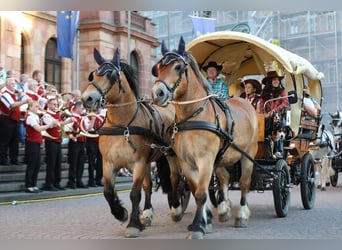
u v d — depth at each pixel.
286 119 9.33
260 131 8.66
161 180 8.61
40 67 22.72
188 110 6.77
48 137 12.62
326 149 14.48
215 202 9.86
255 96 9.93
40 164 12.97
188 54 6.90
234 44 9.83
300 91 9.74
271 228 7.77
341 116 16.97
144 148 7.30
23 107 13.83
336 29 37.44
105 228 7.93
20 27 21.09
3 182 12.29
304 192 9.98
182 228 7.89
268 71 10.20
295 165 10.18
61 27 19.53
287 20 38.34
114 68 7.08
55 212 9.93
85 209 10.41
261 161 9.19
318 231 7.52
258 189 8.96
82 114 13.45
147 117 7.52
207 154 6.71
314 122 10.88
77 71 25.84
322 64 38.00
